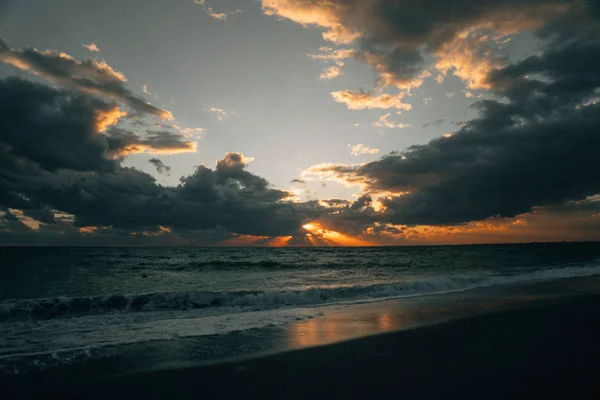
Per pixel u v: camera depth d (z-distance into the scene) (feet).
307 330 25.68
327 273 85.92
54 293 48.85
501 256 168.55
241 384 15.01
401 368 16.63
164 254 197.36
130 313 34.09
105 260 127.85
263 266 109.81
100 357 19.21
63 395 14.17
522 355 18.30
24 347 21.38
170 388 14.70
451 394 13.21
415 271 90.02
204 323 28.63
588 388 13.67
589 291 45.19
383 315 31.40
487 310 32.68
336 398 13.12
